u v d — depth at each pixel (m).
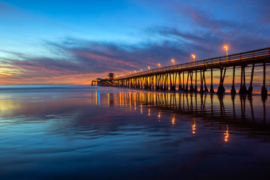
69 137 5.84
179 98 21.77
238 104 14.28
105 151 4.52
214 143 5.03
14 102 19.45
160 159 4.01
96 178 3.26
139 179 3.21
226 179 3.20
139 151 4.49
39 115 10.55
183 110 11.87
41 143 5.23
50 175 3.38
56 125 7.75
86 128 7.12
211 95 26.30
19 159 4.09
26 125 7.79
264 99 18.33
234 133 6.04
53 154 4.36
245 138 5.45
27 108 14.05
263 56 20.30
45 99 23.66
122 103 17.25
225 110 11.41
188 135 5.89
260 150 4.46
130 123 8.00
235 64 25.91
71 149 4.69
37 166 3.74
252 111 10.81
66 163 3.86
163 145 4.92
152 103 16.80
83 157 4.16
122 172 3.46
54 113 11.32
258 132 6.14
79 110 12.62
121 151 4.50
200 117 9.23
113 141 5.34
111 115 10.32
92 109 13.11
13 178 3.29
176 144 4.99
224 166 3.66
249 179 3.19
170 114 10.37
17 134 6.28
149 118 9.20
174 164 3.77
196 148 4.65
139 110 12.27
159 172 3.45
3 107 14.83
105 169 3.58
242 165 3.70
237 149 4.54
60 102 19.05
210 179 3.20
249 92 23.14
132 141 5.32
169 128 6.93
